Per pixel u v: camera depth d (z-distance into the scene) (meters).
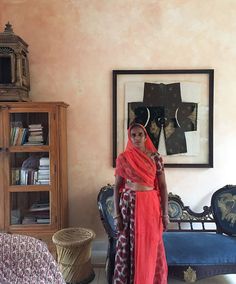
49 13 2.92
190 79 2.90
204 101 2.90
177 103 2.90
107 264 2.39
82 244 2.40
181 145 2.91
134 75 2.91
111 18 2.91
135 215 2.01
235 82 2.90
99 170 2.96
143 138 2.11
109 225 2.48
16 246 1.40
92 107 2.94
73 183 2.96
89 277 2.50
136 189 2.05
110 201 2.56
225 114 2.91
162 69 2.90
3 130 2.57
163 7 2.90
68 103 2.95
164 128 2.90
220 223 2.63
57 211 2.63
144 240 2.00
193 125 2.90
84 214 2.97
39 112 2.60
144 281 1.97
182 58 2.90
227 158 2.92
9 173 2.60
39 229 2.62
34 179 2.66
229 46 2.90
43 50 2.94
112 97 2.92
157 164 2.13
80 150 2.96
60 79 2.94
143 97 2.90
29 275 1.32
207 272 2.21
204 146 2.91
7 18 2.92
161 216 2.12
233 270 2.22
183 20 2.90
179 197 2.81
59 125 2.61
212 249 2.27
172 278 2.36
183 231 2.73
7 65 2.69
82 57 2.93
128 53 2.92
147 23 2.90
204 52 2.90
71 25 2.92
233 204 2.62
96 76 2.93
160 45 2.91
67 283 2.41
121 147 2.93
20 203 2.67
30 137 2.64
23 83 2.69
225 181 2.93
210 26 2.90
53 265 1.41
